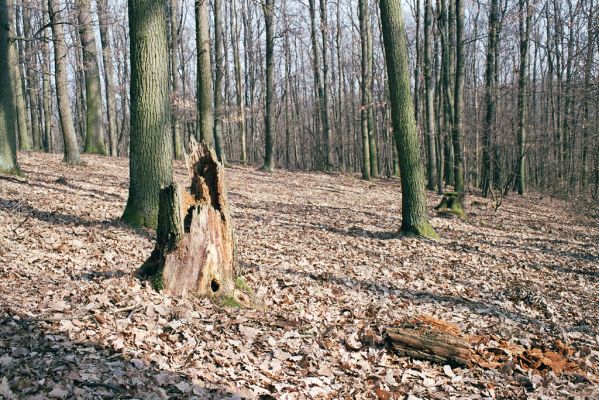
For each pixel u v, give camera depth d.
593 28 22.16
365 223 13.35
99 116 23.77
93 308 4.93
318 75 33.44
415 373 4.97
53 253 7.02
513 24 24.08
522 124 24.36
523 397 4.70
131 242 8.15
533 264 10.63
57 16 16.47
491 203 22.08
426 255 10.27
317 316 6.16
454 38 29.23
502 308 7.54
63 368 3.78
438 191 23.83
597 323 7.32
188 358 4.42
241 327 5.18
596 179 23.78
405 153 11.60
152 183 9.02
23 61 22.84
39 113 37.78
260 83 45.59
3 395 3.33
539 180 39.28
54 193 11.32
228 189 17.03
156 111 8.87
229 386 4.10
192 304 5.46
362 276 8.23
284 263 8.30
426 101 24.58
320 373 4.70
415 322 5.74
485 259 10.58
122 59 40.81
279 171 27.03
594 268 10.84
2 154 12.40
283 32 24.91
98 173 16.72
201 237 5.66
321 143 44.66
